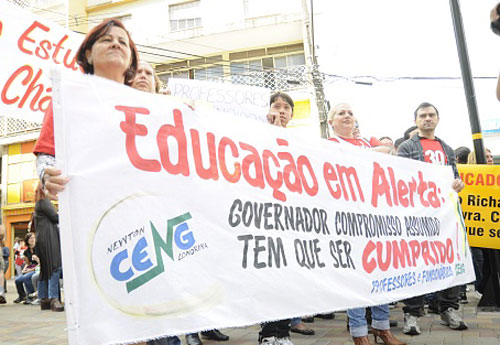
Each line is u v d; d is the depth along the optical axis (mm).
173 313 1715
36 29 4316
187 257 1836
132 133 1784
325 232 2633
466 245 4094
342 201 2850
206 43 16422
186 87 4637
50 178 1510
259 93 4762
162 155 1868
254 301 2053
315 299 2379
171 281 1740
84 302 1484
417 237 3459
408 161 3676
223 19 16516
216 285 1910
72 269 1483
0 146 17531
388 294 2957
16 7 4199
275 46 15930
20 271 12297
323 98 13484
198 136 2066
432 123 4402
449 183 4121
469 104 5113
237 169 2225
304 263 2404
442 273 3609
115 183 1668
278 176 2453
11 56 4121
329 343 3684
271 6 16297
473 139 5086
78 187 1560
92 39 2090
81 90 1667
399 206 3395
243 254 2088
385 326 3469
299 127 14680
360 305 2674
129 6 17328
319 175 2752
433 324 4367
